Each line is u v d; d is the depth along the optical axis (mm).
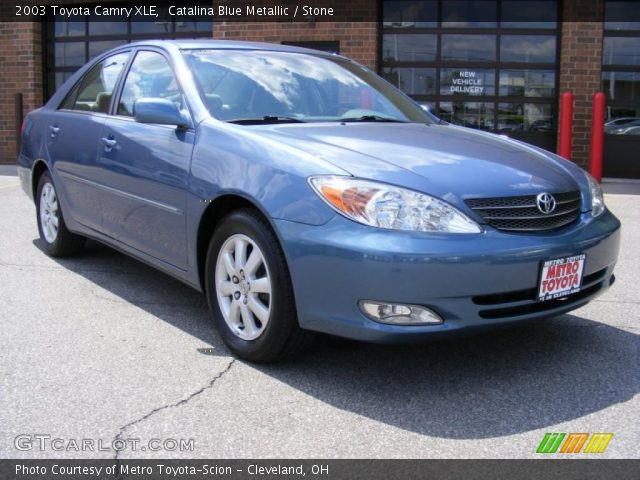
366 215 2840
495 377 3246
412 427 2760
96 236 4652
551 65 10586
